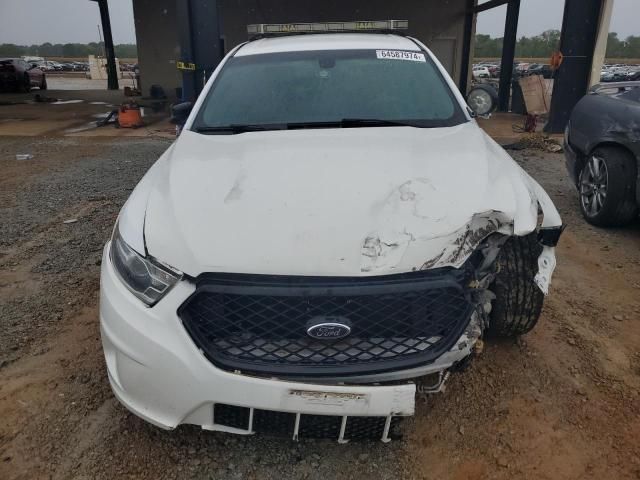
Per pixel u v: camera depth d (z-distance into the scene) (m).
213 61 10.27
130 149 9.20
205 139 2.86
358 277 1.90
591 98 5.16
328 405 1.89
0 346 3.10
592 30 9.68
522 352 2.92
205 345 1.95
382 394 1.88
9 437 2.40
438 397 2.59
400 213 2.06
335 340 1.92
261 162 2.46
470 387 2.65
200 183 2.32
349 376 1.92
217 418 2.01
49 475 2.20
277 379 1.90
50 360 2.96
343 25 4.16
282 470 2.21
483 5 16.08
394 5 17.38
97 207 5.70
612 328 3.17
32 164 8.02
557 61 10.00
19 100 19.30
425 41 17.50
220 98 3.24
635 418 2.44
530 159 7.89
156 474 2.20
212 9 10.01
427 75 3.34
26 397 2.66
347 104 3.11
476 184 2.24
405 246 1.95
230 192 2.22
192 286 1.97
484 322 2.28
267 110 3.11
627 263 4.07
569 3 9.62
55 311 3.50
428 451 2.29
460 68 17.70
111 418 2.50
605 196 4.61
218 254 1.96
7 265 4.22
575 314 3.33
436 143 2.66
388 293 1.90
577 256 4.21
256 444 2.34
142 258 2.06
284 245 1.95
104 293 2.15
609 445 2.29
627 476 2.13
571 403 2.54
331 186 2.21
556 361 2.85
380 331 1.95
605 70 36.69
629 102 4.59
